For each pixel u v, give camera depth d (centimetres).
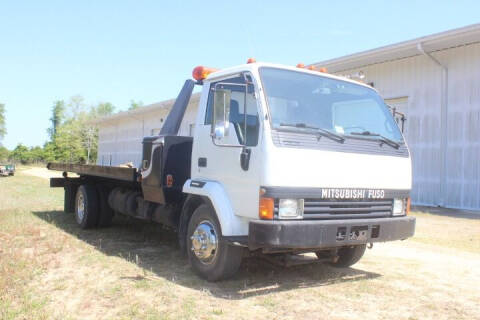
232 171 525
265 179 476
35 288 533
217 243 544
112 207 895
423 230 1042
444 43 1471
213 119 524
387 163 561
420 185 1620
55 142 7194
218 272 543
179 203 656
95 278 572
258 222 470
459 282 602
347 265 664
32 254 688
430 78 1602
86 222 920
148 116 3117
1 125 8669
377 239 533
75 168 986
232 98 554
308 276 610
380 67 1770
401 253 788
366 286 565
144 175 695
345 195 516
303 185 488
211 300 495
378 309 484
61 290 528
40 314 450
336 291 543
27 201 1421
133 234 890
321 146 506
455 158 1513
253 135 502
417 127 1636
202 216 571
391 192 565
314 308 479
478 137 1450
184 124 728
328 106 554
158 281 559
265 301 495
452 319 461
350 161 523
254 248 486
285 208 478
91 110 7331
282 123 500
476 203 1445
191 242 586
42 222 998
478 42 1459
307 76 556
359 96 594
